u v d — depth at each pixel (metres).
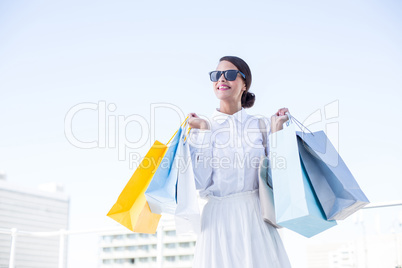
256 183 1.90
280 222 1.70
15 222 67.25
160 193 1.77
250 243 1.77
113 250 50.59
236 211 1.83
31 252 67.25
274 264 1.79
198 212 1.75
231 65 2.03
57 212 71.06
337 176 1.72
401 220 3.44
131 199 1.95
